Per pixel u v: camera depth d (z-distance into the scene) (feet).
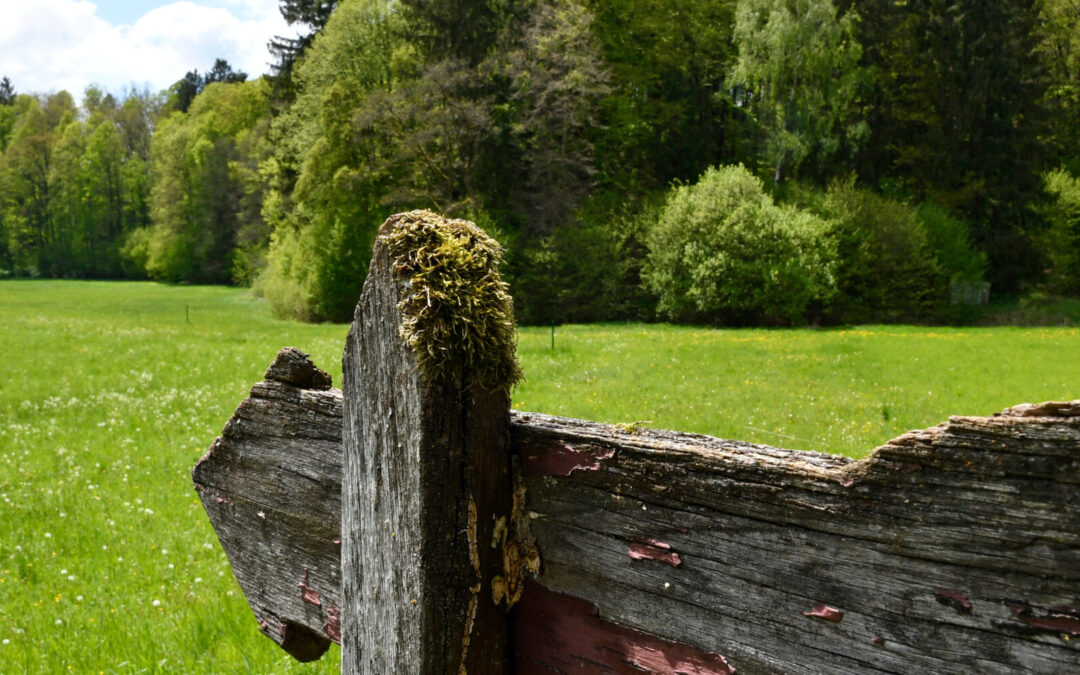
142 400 50.21
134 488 30.81
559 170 159.84
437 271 6.48
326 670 15.07
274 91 215.92
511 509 6.90
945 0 184.96
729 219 138.00
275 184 201.26
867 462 5.05
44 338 83.82
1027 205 182.39
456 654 6.54
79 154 372.38
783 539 5.45
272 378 8.89
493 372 6.50
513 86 160.04
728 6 203.72
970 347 81.05
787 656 5.45
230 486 9.46
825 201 156.04
